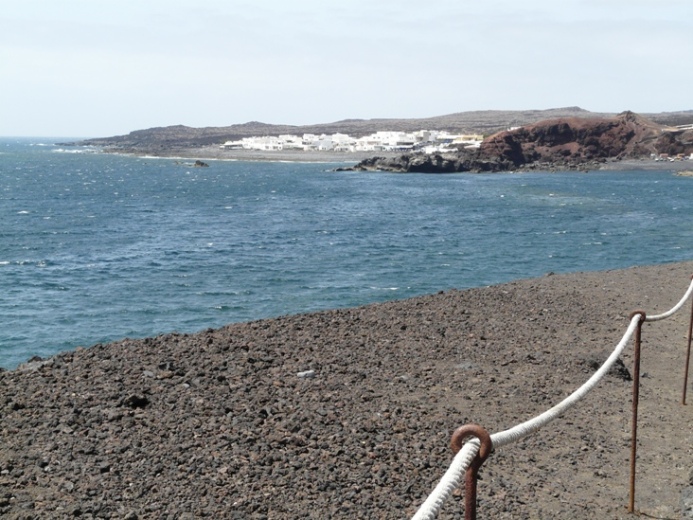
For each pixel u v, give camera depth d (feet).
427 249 126.11
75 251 127.44
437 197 246.47
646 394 33.76
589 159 499.92
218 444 23.52
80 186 313.32
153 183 337.52
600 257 117.50
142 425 24.90
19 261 116.47
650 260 114.52
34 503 19.16
